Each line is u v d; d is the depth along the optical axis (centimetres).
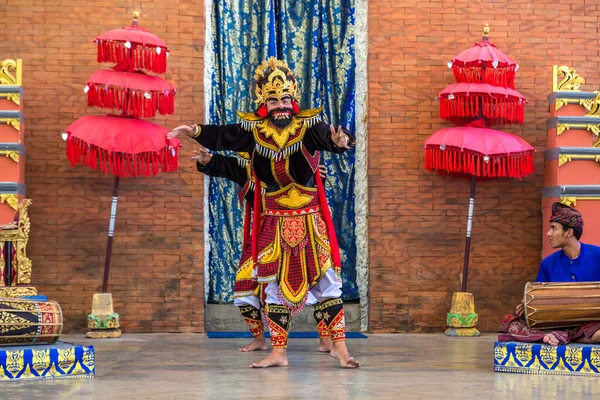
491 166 778
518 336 502
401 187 801
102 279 772
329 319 530
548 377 470
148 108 717
